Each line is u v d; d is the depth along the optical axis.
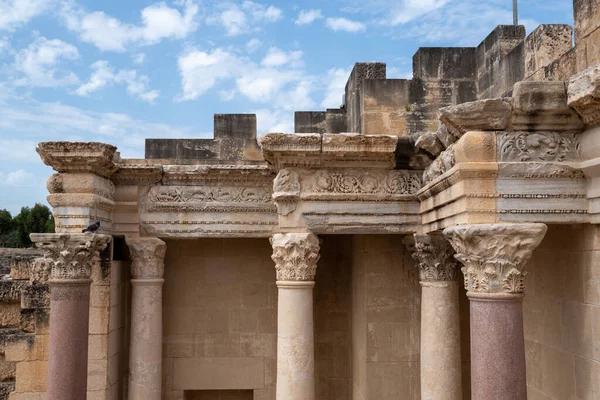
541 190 6.55
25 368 11.63
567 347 7.18
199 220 11.29
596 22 6.42
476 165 6.49
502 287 6.39
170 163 12.73
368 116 11.84
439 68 11.97
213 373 13.56
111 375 11.33
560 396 7.36
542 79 8.27
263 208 11.29
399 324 10.96
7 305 12.88
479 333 6.43
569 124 6.54
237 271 13.77
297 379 9.05
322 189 9.23
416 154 9.21
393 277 11.04
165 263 13.67
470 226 6.44
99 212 10.41
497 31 10.98
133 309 11.48
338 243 13.88
